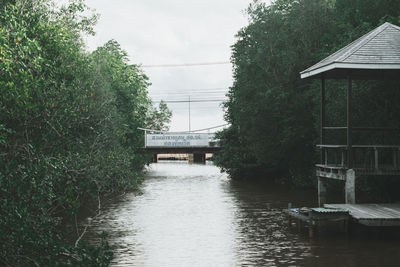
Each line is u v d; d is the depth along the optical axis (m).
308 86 32.59
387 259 12.96
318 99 28.16
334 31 31.17
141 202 26.86
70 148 13.68
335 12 32.81
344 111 24.30
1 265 8.73
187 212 22.81
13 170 9.06
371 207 17.05
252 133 34.88
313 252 13.88
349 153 17.86
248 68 34.56
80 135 12.98
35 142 9.80
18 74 8.95
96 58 27.16
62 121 10.45
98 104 20.88
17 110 8.94
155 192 32.28
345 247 14.41
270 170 41.38
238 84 36.19
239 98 35.66
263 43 33.44
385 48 17.83
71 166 13.67
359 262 12.68
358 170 18.06
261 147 35.00
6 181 8.56
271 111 33.59
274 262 12.85
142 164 41.62
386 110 22.83
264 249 14.45
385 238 15.58
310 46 32.81
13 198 8.95
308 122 32.28
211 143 52.16
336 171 19.17
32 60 9.71
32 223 9.55
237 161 42.41
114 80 37.81
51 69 10.83
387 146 18.25
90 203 25.72
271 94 32.47
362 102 23.67
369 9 29.05
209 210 23.53
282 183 39.22
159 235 17.00
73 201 10.48
